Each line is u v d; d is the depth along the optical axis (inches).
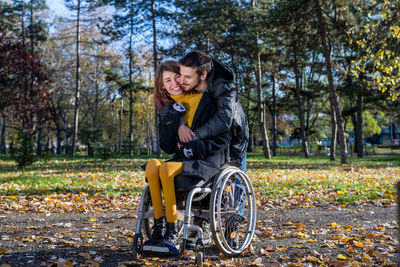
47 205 250.4
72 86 1378.0
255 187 354.3
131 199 285.0
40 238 156.5
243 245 134.9
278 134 1839.3
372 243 148.5
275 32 816.9
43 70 1127.6
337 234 165.2
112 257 129.6
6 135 1851.6
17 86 1047.6
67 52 1294.3
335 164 734.5
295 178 437.7
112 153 772.0
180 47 930.7
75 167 588.7
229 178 129.3
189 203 113.3
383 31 464.4
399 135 2972.4
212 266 118.0
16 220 199.8
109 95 1550.2
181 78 123.2
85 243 147.6
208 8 872.9
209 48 970.7
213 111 123.6
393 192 301.6
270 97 1416.1
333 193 313.1
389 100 1153.4
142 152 1822.1
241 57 987.9
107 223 194.5
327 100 1465.3
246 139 135.7
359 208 241.4
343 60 1085.1
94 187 349.4
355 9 687.7
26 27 1192.2
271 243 151.2
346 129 1908.2
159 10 928.3
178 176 116.0
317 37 782.5
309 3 719.7
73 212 230.2
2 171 530.3
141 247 120.0
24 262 122.7
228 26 892.0
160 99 127.7
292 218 208.4
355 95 1092.5
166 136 124.5
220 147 121.9
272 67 1053.8
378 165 715.4
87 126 1133.1
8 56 999.6
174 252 112.4
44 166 609.0
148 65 1072.8
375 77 474.6
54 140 2228.1
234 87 125.1
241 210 136.1
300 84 1344.7
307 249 141.3
